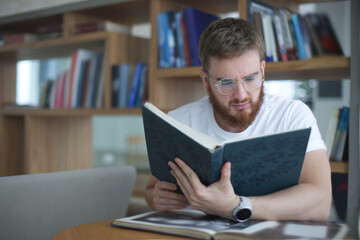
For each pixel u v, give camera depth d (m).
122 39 2.41
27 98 2.86
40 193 1.27
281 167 0.98
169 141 0.97
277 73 1.88
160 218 0.99
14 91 2.95
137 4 2.31
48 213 1.30
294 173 1.01
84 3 2.42
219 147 0.89
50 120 2.83
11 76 2.98
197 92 2.40
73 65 2.56
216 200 0.94
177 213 1.05
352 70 1.60
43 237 1.29
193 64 1.99
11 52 2.91
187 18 2.01
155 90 2.12
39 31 2.76
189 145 0.91
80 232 0.93
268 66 1.81
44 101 2.76
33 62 2.86
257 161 0.95
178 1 2.21
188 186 0.97
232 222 0.96
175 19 2.07
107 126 2.85
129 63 2.47
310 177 1.14
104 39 2.38
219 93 1.20
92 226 0.98
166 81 2.17
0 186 1.17
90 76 2.49
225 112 1.22
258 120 1.33
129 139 2.83
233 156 0.91
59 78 2.67
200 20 2.03
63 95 2.65
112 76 2.33
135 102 2.27
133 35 2.69
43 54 2.80
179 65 2.05
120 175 1.52
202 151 0.89
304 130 0.91
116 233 0.91
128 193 1.58
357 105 1.59
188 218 0.99
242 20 1.20
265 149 0.92
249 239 0.78
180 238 0.86
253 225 0.89
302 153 0.96
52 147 2.84
